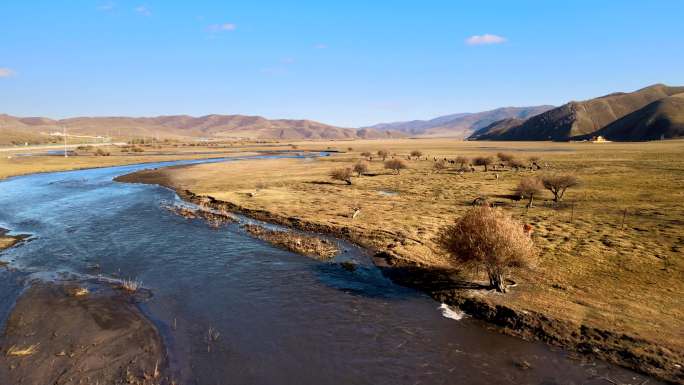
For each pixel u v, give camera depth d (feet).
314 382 42.96
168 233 106.42
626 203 133.39
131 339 51.11
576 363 46.26
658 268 71.61
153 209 139.44
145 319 56.85
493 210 68.28
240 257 86.28
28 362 45.52
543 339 51.21
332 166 309.83
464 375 44.37
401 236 98.43
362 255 87.76
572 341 50.01
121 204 149.89
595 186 173.27
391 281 72.64
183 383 42.27
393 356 48.03
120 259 84.69
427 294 66.49
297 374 44.34
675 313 54.60
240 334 53.06
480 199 147.02
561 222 110.22
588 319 54.08
